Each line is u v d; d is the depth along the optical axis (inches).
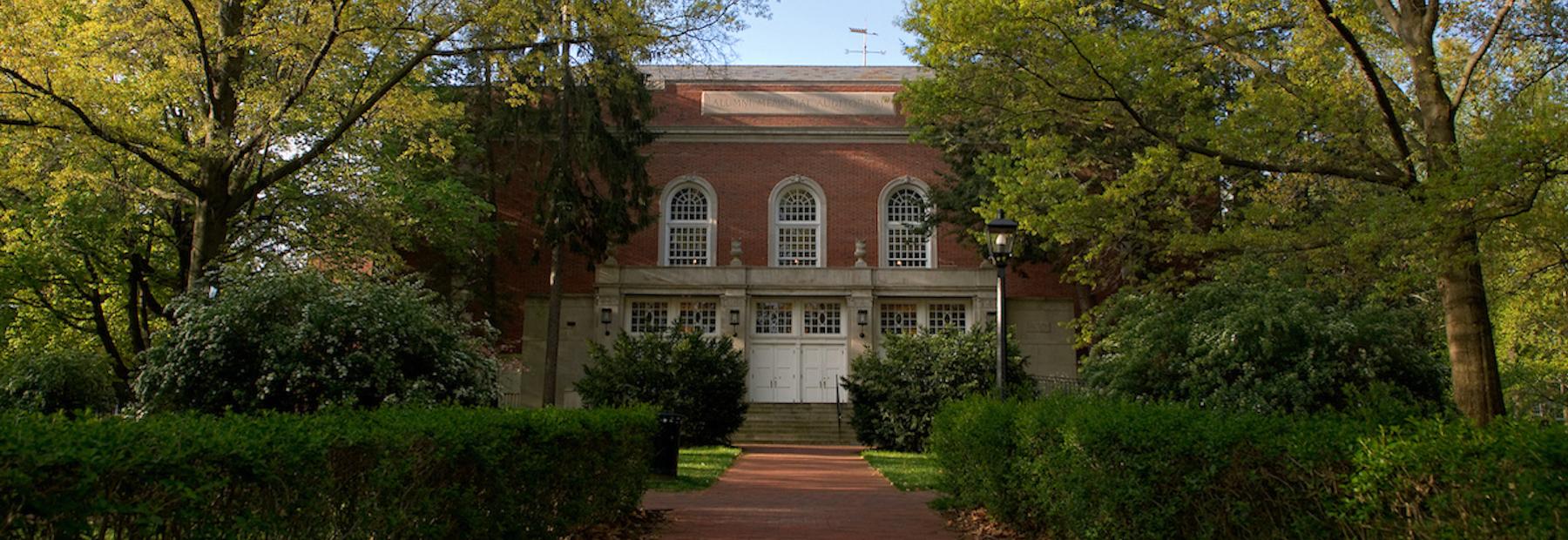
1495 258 451.8
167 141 605.6
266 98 624.1
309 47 617.9
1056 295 1343.5
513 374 1323.8
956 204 1154.0
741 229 1385.3
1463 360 457.7
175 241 928.3
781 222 1393.9
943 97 521.0
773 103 1417.3
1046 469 342.6
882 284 1323.8
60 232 845.8
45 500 129.6
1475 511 171.2
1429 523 180.9
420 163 1124.5
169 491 148.0
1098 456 292.4
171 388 537.3
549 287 1350.9
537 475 304.0
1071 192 525.7
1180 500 260.7
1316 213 559.8
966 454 459.8
